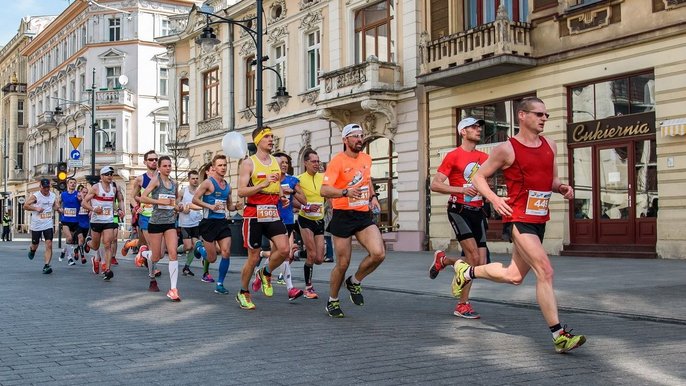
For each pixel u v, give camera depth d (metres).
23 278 13.91
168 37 39.00
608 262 16.23
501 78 21.17
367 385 4.95
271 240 9.12
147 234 11.53
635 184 17.95
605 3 18.31
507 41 19.77
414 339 6.79
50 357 5.93
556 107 19.62
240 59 33.72
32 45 70.56
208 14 19.86
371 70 23.98
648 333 7.21
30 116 72.62
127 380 5.10
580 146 19.25
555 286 11.33
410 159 24.17
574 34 19.20
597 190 18.80
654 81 17.50
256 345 6.47
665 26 16.95
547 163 6.14
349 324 7.76
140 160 54.56
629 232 18.05
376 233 8.08
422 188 23.86
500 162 6.11
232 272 15.34
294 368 5.48
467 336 6.96
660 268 14.36
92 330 7.36
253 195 8.95
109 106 53.81
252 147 18.61
